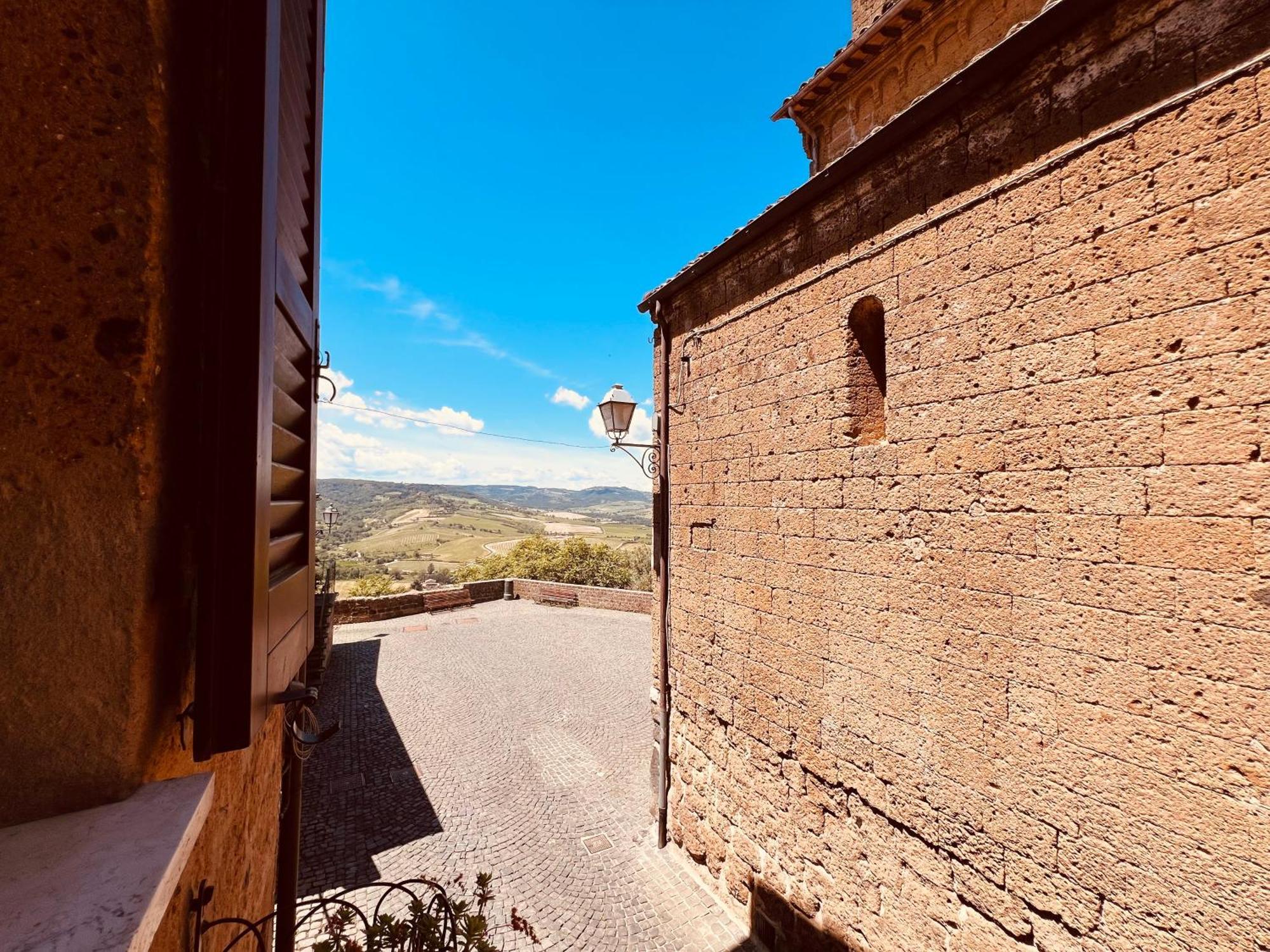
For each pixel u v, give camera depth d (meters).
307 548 2.00
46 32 0.92
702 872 5.19
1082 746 2.61
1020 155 2.86
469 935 1.91
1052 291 2.71
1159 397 2.38
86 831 0.88
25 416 0.91
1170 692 2.35
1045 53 2.76
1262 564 2.12
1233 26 2.21
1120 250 2.49
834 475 3.84
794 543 4.18
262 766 2.29
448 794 7.14
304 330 1.91
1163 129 2.37
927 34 5.58
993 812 2.94
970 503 3.04
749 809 4.61
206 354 1.11
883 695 3.51
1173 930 2.33
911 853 3.36
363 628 16.81
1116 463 2.50
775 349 4.37
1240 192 2.17
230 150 1.12
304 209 2.00
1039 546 2.76
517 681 11.77
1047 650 2.73
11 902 0.72
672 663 5.62
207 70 1.11
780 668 4.29
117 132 0.95
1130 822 2.46
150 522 0.99
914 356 3.34
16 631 0.91
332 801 7.03
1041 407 2.75
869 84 6.27
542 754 8.28
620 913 4.84
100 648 0.95
